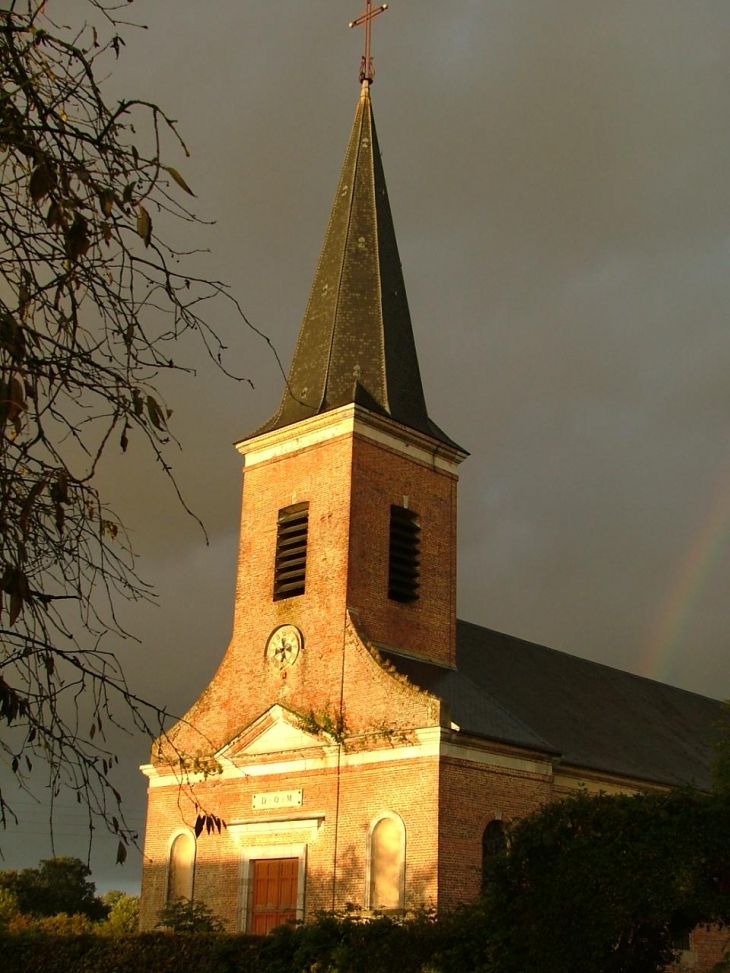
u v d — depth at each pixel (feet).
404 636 104.47
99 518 22.44
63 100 20.97
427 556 109.50
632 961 62.28
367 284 119.65
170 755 107.24
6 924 99.60
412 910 75.15
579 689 133.59
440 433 115.96
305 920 89.92
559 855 60.70
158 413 21.25
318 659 99.86
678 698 156.97
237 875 98.48
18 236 20.71
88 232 20.43
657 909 57.77
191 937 76.74
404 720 90.74
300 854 94.17
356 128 130.93
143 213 19.66
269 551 108.27
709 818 59.57
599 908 58.49
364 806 91.15
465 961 62.08
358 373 113.60
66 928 103.19
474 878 86.48
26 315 21.03
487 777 90.89
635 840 59.62
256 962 71.92
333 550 102.73
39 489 19.94
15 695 21.48
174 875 103.86
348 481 103.76
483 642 126.72
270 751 99.76
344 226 123.85
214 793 103.45
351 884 89.61
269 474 111.04
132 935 80.12
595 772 104.37
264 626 105.91
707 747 139.33
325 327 117.39
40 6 21.33
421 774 88.02
